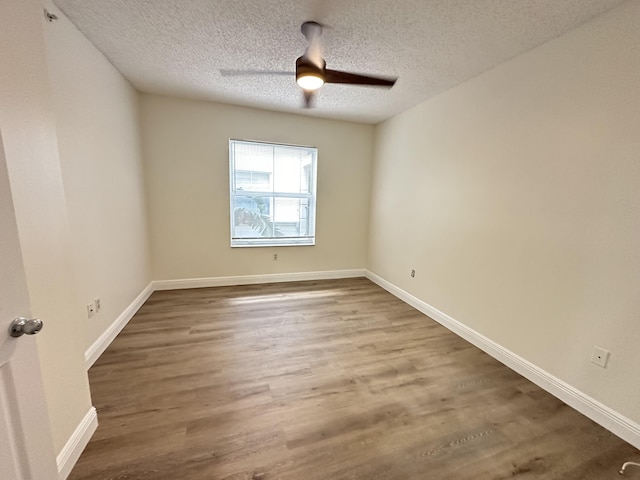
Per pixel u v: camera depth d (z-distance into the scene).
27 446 0.83
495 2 1.53
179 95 3.23
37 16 1.05
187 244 3.62
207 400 1.70
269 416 1.59
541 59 1.87
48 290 1.12
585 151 1.64
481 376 2.02
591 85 1.60
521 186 2.03
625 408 1.49
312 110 3.58
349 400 1.74
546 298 1.88
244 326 2.69
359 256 4.49
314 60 1.86
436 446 1.43
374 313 3.10
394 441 1.45
